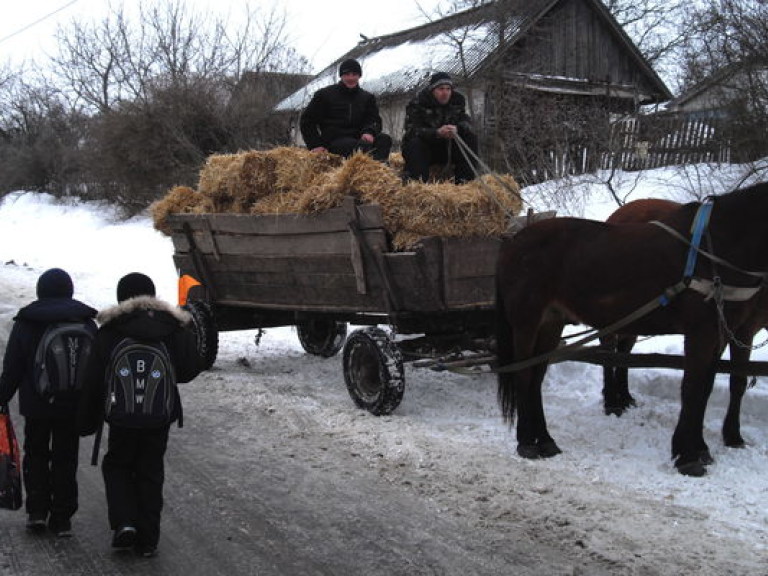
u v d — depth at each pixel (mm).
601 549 4297
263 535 4641
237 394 7859
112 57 26266
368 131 8734
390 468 5688
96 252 20391
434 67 19859
